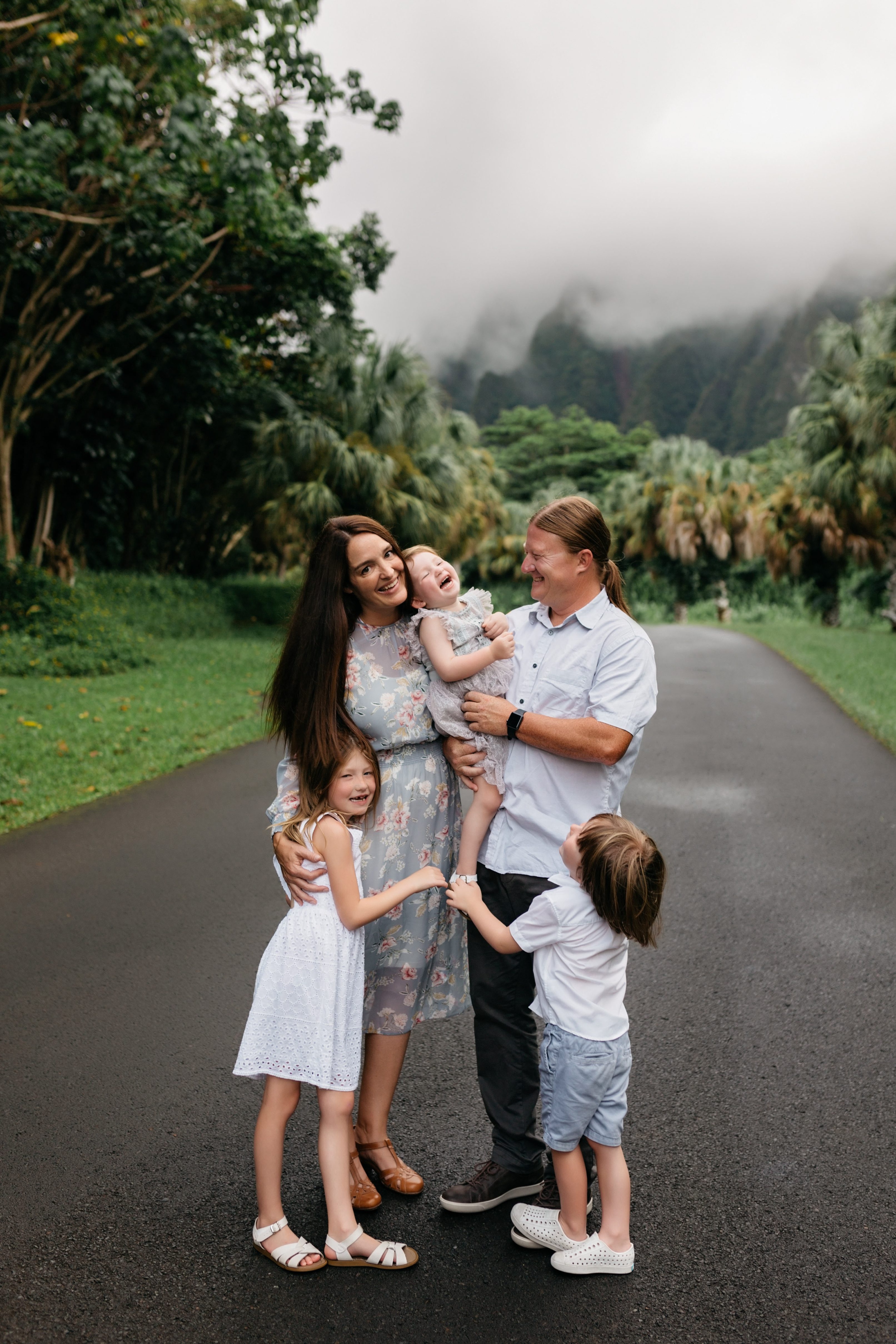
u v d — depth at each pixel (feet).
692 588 149.79
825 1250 8.00
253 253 61.11
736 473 153.17
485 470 120.78
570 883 8.05
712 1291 7.54
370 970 8.96
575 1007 7.84
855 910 16.43
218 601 74.59
